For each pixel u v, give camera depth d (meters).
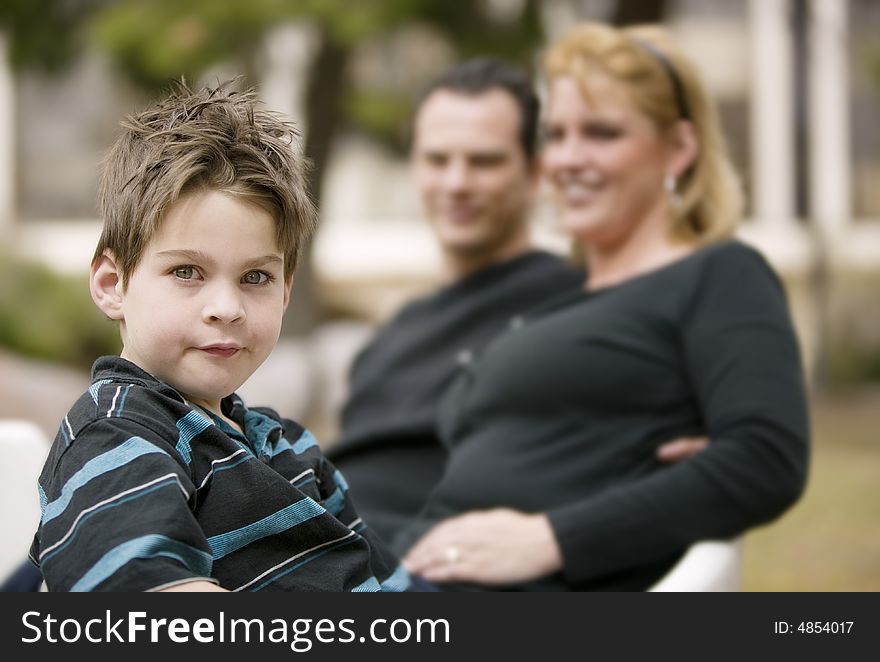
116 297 3.02
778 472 4.70
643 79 5.57
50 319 17.78
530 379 5.14
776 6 28.66
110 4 15.59
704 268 5.12
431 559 4.82
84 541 2.56
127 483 2.63
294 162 3.11
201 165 2.89
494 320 6.26
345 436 6.28
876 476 14.34
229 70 14.98
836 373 23.59
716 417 4.83
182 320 2.88
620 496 4.70
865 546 10.97
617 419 5.05
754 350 4.88
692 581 4.32
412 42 17.88
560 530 4.68
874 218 28.42
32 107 27.50
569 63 5.66
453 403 5.64
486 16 16.03
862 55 24.23
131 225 2.91
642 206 5.64
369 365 6.57
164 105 3.19
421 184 6.85
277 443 3.23
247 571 2.90
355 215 29.62
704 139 5.74
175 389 2.96
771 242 28.00
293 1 14.22
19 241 23.58
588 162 5.59
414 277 28.39
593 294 5.41
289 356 17.39
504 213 6.61
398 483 5.80
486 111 6.58
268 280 2.99
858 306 25.23
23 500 4.96
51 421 9.00
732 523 4.67
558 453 5.04
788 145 28.81
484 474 5.10
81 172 27.75
